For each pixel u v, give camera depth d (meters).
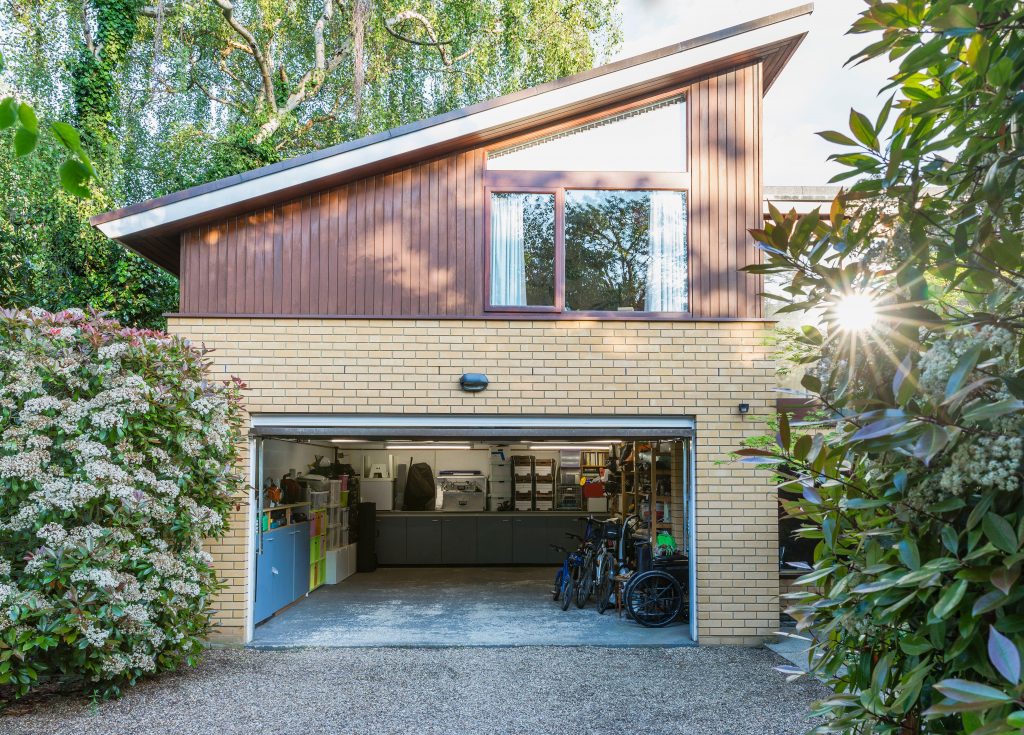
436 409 7.86
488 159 8.14
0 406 5.60
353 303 7.95
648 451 10.49
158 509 5.91
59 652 5.64
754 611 7.77
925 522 1.92
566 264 8.09
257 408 7.83
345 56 18.56
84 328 5.87
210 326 7.86
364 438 8.32
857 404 1.87
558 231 8.06
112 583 5.37
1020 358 1.70
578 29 17.72
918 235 1.95
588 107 8.07
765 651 7.50
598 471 14.77
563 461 15.23
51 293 12.19
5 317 5.63
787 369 7.49
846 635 2.30
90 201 12.25
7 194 11.58
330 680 6.50
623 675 6.67
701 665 6.99
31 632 5.16
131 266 12.54
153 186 14.93
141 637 5.78
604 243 8.12
